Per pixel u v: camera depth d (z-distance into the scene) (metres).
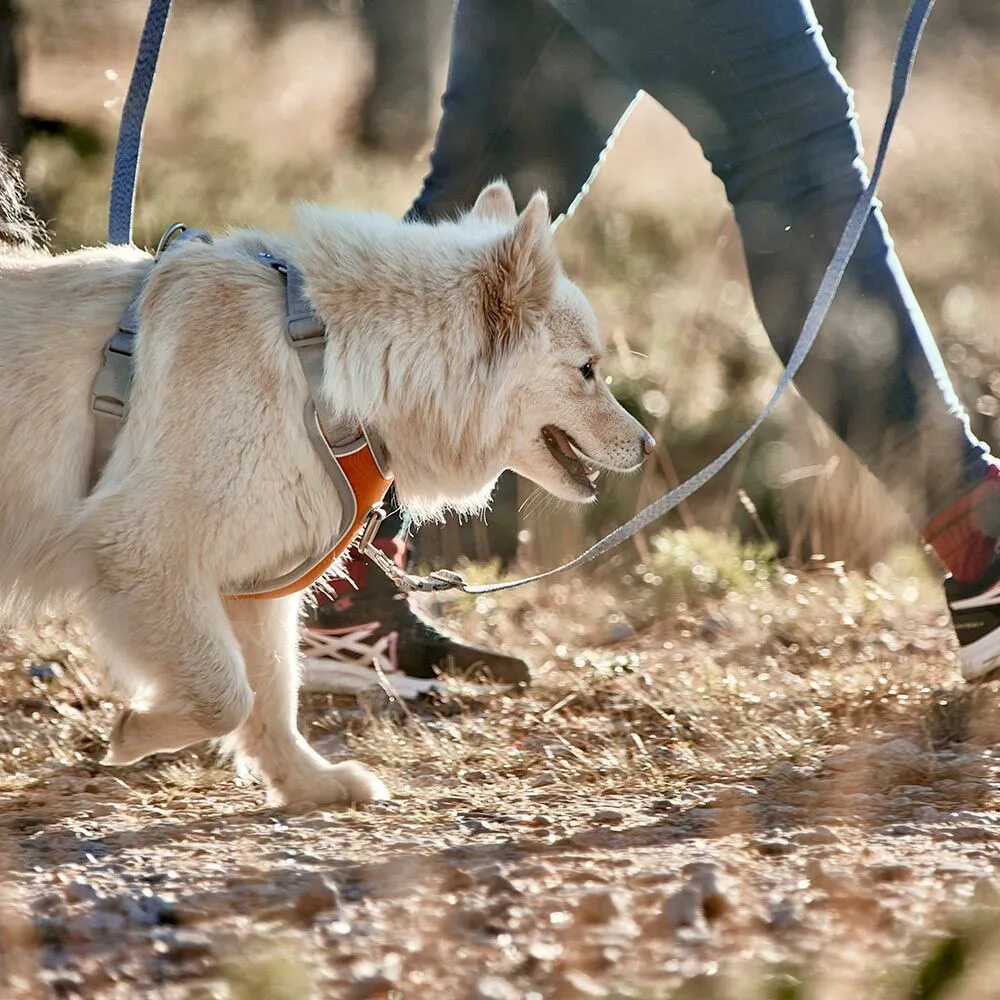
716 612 11.32
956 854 5.79
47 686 9.12
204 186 23.23
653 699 9.03
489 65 9.04
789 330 8.36
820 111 8.01
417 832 6.51
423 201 9.39
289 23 38.62
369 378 6.78
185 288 6.72
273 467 6.64
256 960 4.51
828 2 11.26
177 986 4.43
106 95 28.17
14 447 6.69
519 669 9.51
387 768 8.00
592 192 23.81
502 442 7.48
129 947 4.75
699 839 6.17
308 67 35.66
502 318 7.11
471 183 9.28
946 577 8.41
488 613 11.53
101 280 6.90
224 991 4.31
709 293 17.92
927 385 8.22
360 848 6.18
